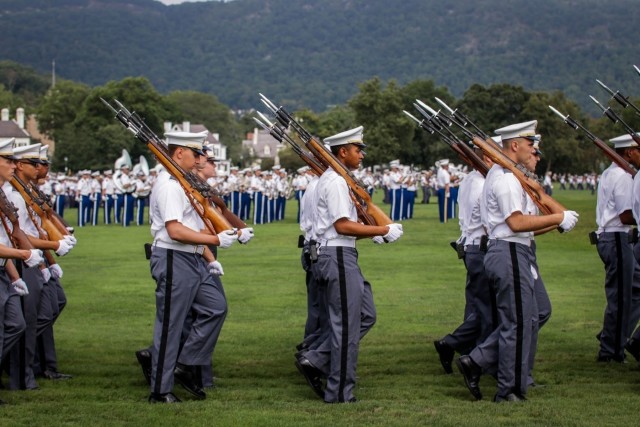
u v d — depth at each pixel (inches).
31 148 460.4
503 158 423.2
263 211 1681.8
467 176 489.1
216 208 435.5
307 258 497.4
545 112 3863.2
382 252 1056.8
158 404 405.7
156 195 412.2
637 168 506.9
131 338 566.3
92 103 4416.8
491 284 423.5
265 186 1685.5
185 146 423.5
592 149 4141.2
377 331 582.2
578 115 4008.4
